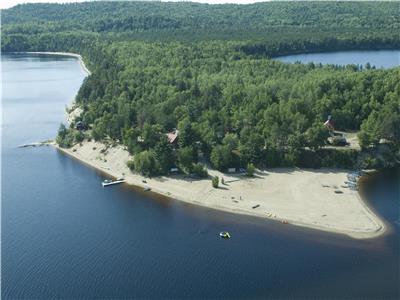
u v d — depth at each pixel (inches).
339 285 6033.5
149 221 7706.7
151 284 6131.9
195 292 5959.6
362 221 7509.8
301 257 6609.3
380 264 6427.2
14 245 7081.7
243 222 7588.6
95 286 6117.1
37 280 6264.8
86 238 7234.3
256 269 6363.2
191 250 6845.5
